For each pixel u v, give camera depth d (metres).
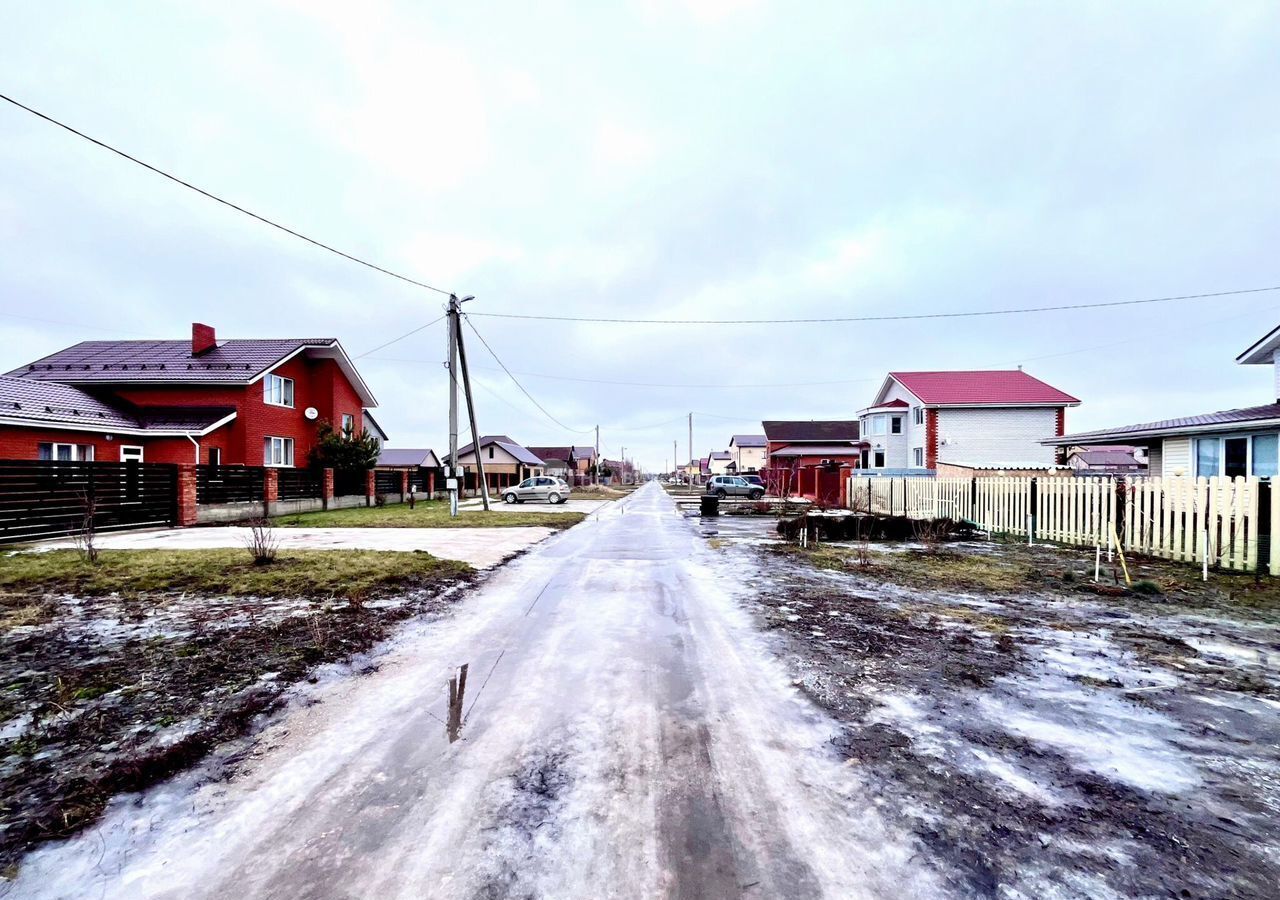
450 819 2.25
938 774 2.57
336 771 2.62
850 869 1.96
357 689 3.61
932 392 28.56
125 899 1.83
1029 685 3.63
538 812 2.30
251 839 2.13
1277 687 3.58
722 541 11.26
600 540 11.52
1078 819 2.24
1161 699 3.41
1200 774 2.58
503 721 3.15
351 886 1.88
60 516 11.16
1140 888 1.87
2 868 1.97
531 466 54.16
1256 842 2.10
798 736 2.95
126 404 19.52
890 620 5.20
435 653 4.32
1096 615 5.36
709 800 2.38
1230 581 6.74
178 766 2.66
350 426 25.72
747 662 4.09
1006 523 11.74
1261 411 11.69
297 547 9.88
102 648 4.35
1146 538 8.63
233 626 4.95
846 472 21.64
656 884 1.89
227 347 22.62
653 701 3.41
